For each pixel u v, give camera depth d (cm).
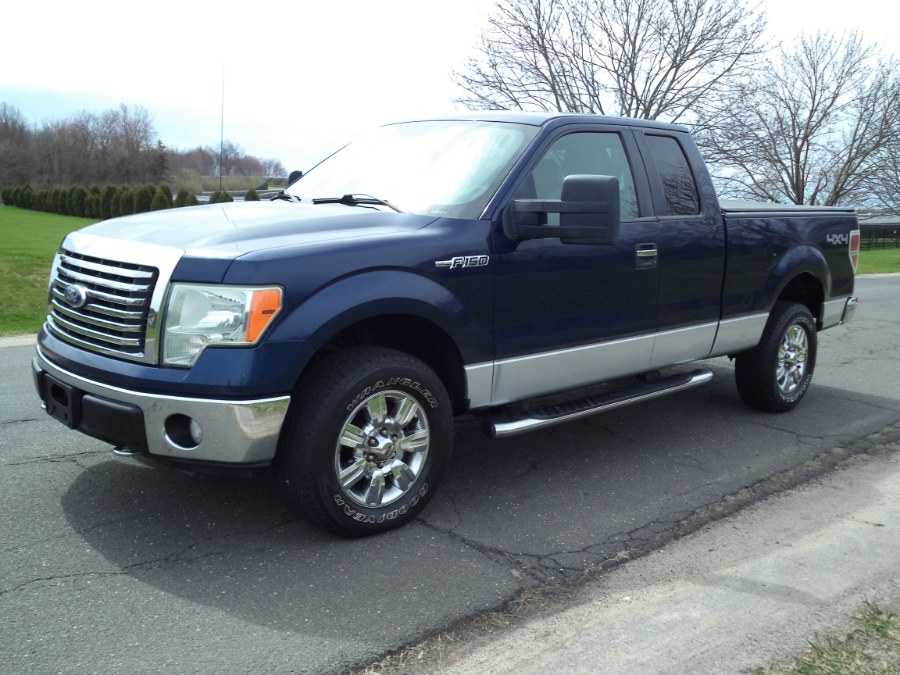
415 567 350
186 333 331
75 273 370
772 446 537
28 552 352
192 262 334
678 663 281
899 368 812
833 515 421
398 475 383
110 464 458
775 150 2912
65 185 7506
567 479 464
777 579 347
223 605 314
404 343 416
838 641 293
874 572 355
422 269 374
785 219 586
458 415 424
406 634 298
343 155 514
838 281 646
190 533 374
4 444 488
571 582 342
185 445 339
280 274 335
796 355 613
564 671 277
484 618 311
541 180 432
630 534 391
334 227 380
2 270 1473
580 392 620
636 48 2433
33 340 873
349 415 357
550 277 425
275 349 332
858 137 3073
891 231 5500
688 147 528
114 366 345
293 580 335
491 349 407
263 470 452
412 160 461
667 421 589
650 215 486
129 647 284
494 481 458
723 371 755
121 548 358
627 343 475
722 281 532
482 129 459
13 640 286
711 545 381
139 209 4431
